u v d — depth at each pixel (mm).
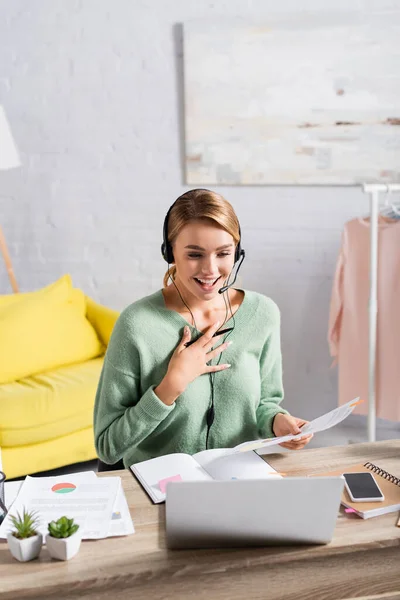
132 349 1384
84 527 1088
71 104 3189
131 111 3164
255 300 1489
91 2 3098
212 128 3088
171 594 1001
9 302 2820
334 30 2941
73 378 2545
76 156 3232
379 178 3025
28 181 3277
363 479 1224
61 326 2750
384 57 2939
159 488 1213
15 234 3326
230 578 1013
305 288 3168
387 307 2529
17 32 3160
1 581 957
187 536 1026
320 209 3105
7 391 2406
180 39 3072
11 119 3234
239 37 3000
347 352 2672
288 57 2984
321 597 1043
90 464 2547
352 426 3148
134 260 3285
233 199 3148
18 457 2334
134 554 1025
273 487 994
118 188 3234
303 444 1373
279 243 3150
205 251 1283
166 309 1416
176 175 3189
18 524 1018
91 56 3141
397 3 2953
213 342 1436
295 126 3033
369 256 2562
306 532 1032
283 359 3221
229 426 1449
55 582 955
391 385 2557
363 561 1052
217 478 1248
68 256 3316
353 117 2994
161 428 1427
